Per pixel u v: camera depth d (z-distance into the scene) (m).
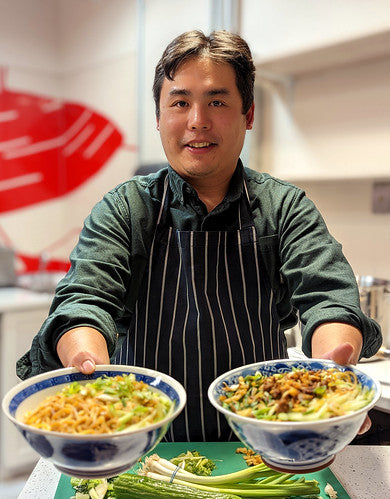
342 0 2.32
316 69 2.62
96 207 1.30
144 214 1.29
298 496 1.00
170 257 1.29
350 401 0.82
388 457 1.19
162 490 0.97
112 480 1.02
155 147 3.45
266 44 2.67
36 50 4.29
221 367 1.26
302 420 0.78
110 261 1.17
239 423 0.79
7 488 2.96
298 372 0.89
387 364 1.82
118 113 3.95
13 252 3.74
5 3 4.06
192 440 1.27
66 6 4.29
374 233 2.56
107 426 0.77
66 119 4.48
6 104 4.16
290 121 2.84
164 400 0.84
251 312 1.30
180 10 3.24
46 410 0.80
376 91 2.46
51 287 3.82
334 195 2.72
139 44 3.51
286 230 1.27
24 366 1.13
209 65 1.12
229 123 1.16
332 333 0.99
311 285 1.12
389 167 2.30
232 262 1.30
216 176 1.27
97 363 0.91
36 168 4.39
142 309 1.29
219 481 1.01
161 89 1.20
